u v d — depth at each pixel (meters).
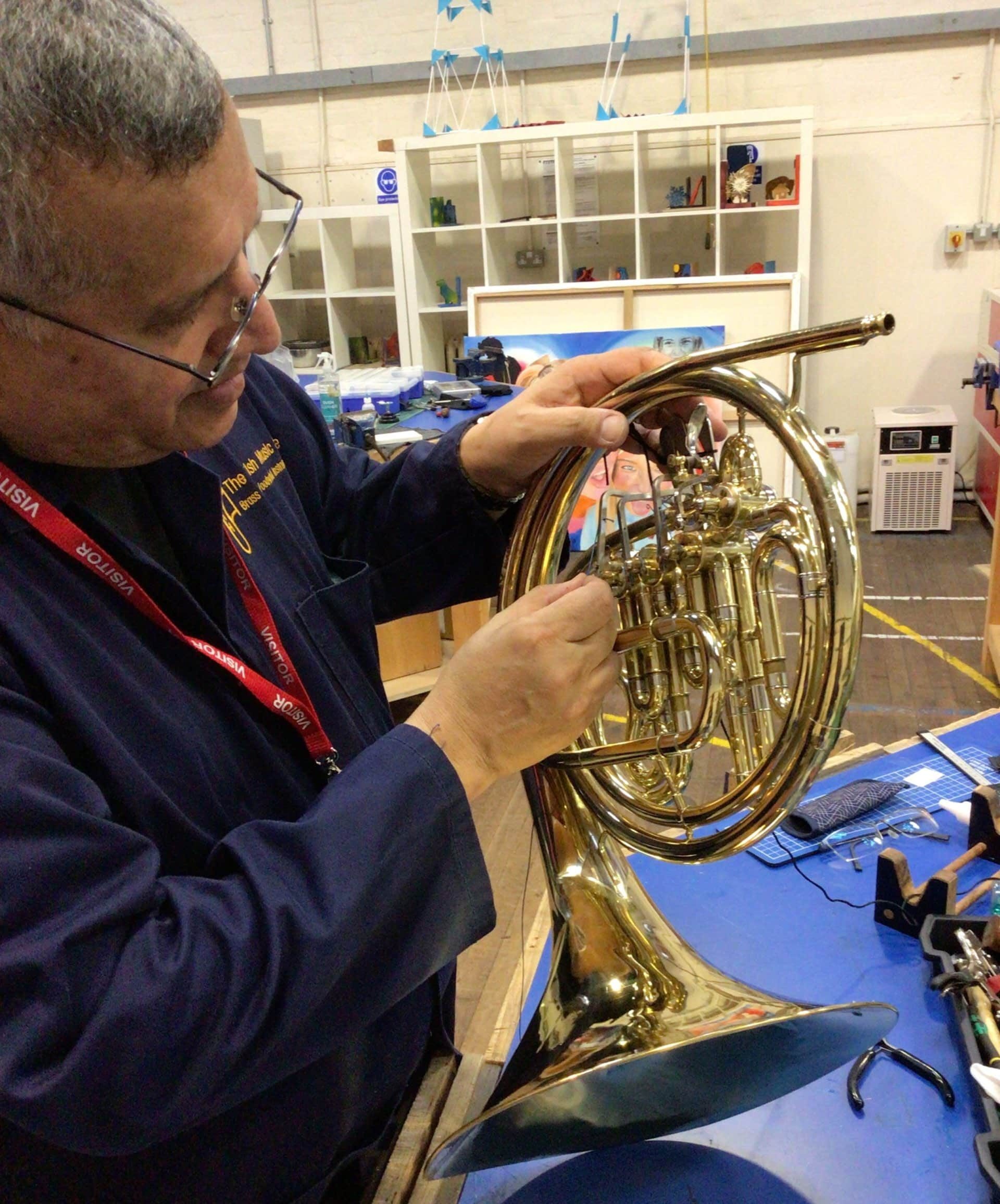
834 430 4.64
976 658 3.21
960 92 4.42
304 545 0.96
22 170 0.49
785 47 4.49
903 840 1.28
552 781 0.94
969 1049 0.90
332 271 4.94
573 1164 0.88
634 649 0.89
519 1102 0.72
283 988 0.59
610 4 4.64
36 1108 0.52
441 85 4.95
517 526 0.94
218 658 0.76
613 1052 0.78
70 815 0.56
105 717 0.68
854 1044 0.83
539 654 0.69
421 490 1.04
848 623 0.71
